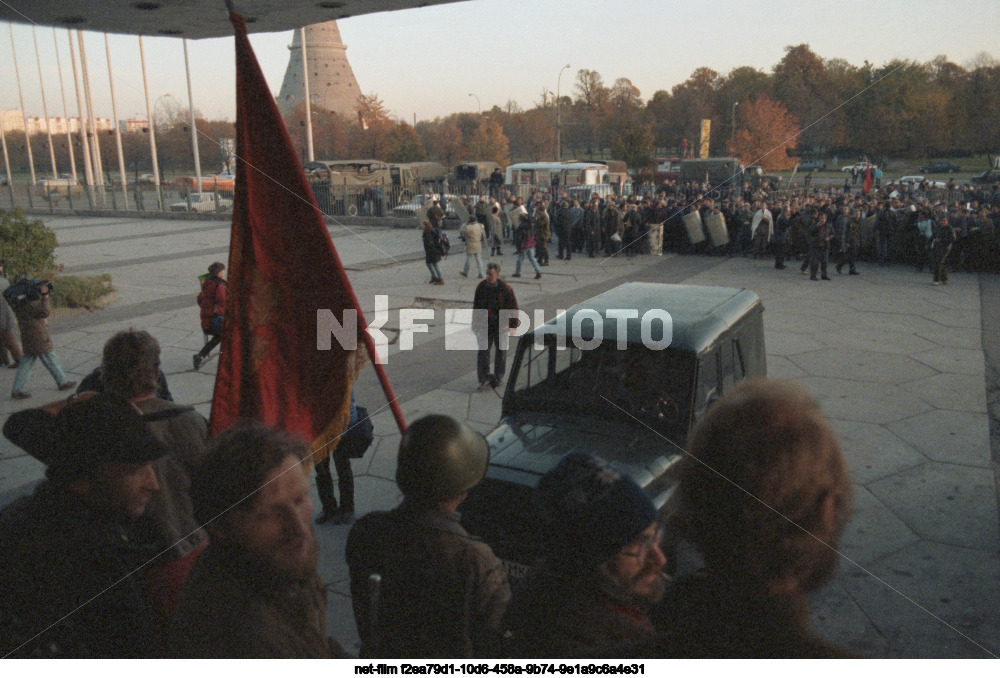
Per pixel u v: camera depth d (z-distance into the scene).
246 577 1.23
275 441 1.27
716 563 0.89
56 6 1.99
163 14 2.28
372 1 2.37
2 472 2.59
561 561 1.16
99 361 7.46
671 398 3.76
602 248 17.78
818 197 16.78
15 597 1.32
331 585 3.54
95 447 1.43
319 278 2.08
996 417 6.30
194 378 7.59
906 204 15.54
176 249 19.78
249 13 2.38
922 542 4.10
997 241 14.03
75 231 24.61
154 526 1.81
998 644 3.02
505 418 4.19
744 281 13.52
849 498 0.91
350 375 2.10
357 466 5.34
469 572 1.56
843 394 6.99
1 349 6.74
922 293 12.26
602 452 3.55
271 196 2.06
